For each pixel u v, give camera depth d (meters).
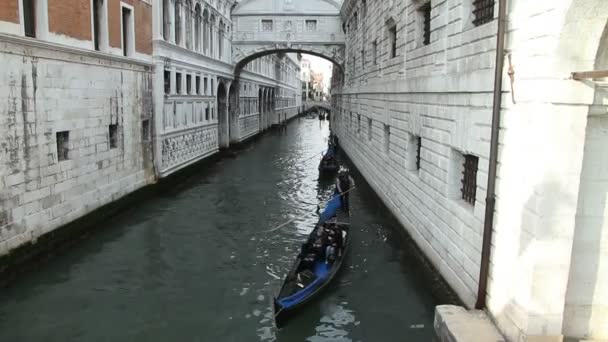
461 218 8.50
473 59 8.02
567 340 6.71
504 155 6.87
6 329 8.43
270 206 17.45
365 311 9.27
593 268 6.59
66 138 12.23
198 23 23.78
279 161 28.75
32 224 10.77
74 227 12.52
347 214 14.38
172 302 9.68
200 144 24.33
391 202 14.99
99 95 13.80
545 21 5.76
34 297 9.69
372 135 19.30
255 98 41.28
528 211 6.18
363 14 22.56
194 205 17.27
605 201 6.41
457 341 6.61
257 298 9.93
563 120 5.82
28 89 10.54
